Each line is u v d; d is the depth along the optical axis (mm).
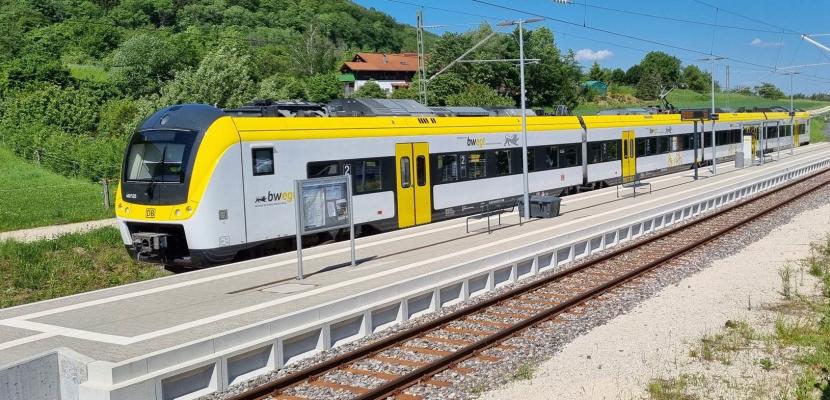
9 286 16703
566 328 12305
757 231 22281
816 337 11430
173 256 16625
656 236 21219
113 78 55594
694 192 30844
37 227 22656
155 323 11156
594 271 16984
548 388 9492
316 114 19203
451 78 62906
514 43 71375
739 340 11414
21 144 37531
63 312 12070
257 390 9062
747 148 45844
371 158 20031
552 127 29219
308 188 14406
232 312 11719
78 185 31359
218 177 15938
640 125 36781
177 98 41969
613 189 32719
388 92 83188
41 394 8734
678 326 12352
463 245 18109
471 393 9344
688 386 9477
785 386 9391
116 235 20422
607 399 9062
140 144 16828
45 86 48875
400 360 10547
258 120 16984
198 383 9367
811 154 55688
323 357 10844
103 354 9609
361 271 14977
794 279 15734
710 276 16375
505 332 11656
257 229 16812
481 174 24641
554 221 22531
